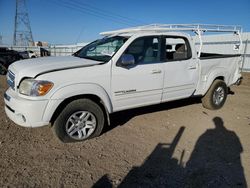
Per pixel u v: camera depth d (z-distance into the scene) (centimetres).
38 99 383
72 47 2842
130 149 418
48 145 423
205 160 388
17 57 1410
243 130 520
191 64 563
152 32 505
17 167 351
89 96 438
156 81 504
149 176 341
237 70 704
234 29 680
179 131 503
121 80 457
